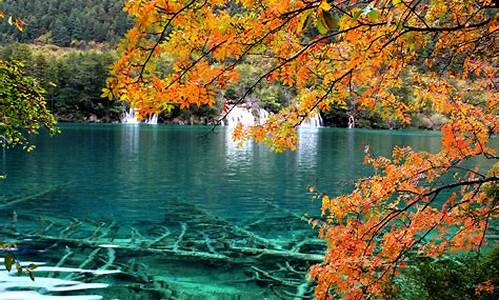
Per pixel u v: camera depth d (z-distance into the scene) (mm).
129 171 22281
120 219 12688
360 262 3406
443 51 3609
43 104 7488
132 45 1907
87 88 63406
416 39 3061
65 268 8312
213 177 21047
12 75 7367
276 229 11859
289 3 2162
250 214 13680
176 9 1926
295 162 27125
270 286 7738
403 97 3986
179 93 2180
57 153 29094
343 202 3963
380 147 35406
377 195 3936
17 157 26469
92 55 66250
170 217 13102
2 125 7027
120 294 7164
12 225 11617
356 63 2801
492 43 3455
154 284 7691
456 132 4039
